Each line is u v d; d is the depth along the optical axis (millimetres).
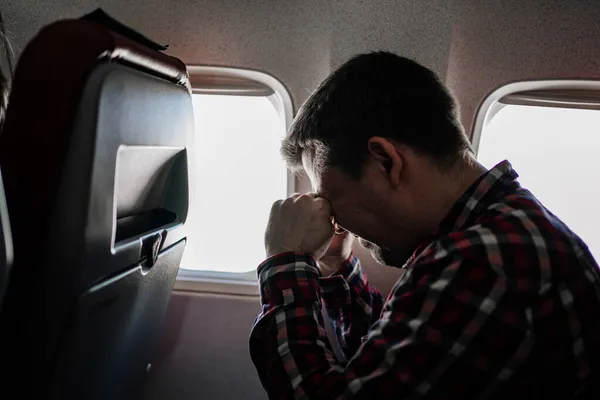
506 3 1345
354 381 747
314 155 916
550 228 761
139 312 1074
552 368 721
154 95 880
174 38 1432
